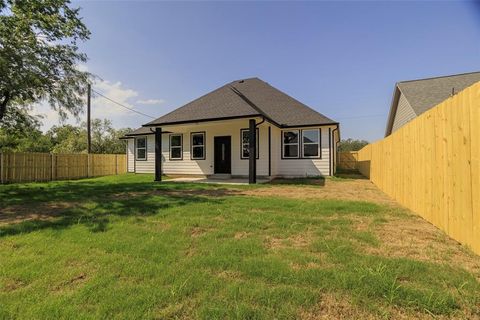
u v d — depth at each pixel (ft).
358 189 29.91
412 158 17.95
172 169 52.16
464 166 11.00
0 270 8.95
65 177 54.80
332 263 9.27
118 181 43.98
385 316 6.26
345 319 6.21
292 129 46.11
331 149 44.09
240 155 45.50
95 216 16.57
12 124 35.24
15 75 26.12
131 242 11.62
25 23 28.04
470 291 7.20
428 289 7.30
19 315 6.44
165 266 9.12
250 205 19.42
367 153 46.03
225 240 11.89
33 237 12.42
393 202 21.29
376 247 10.87
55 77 31.99
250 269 8.75
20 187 33.50
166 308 6.66
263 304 6.78
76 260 9.77
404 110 54.60
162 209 18.26
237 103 40.24
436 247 10.87
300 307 6.65
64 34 31.68
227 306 6.68
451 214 12.16
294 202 20.51
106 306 6.72
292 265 9.14
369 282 7.69
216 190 28.78
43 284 8.00
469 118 10.59
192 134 50.01
